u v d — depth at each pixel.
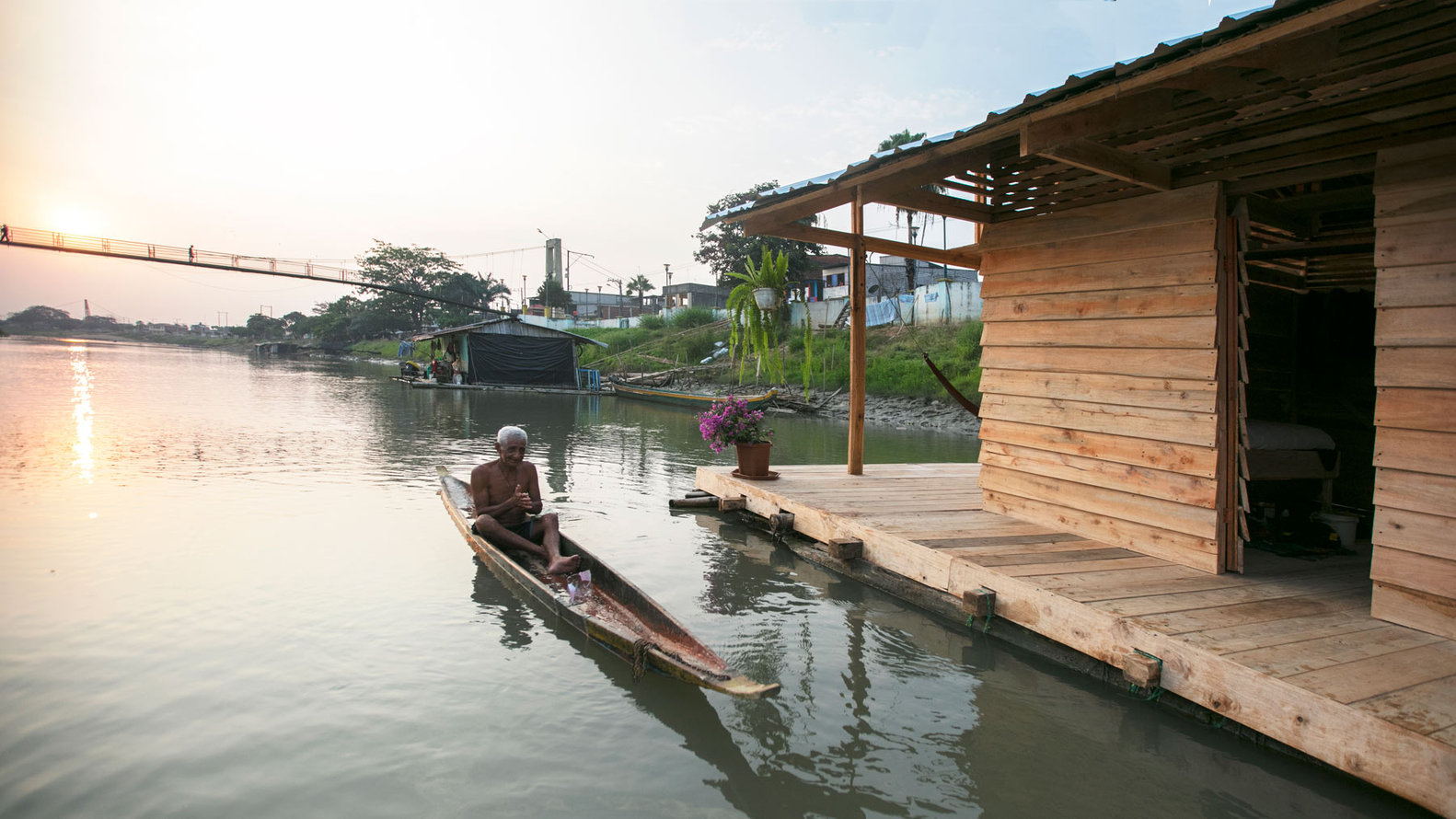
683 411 23.50
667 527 7.67
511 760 3.32
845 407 22.78
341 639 4.60
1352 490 6.29
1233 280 4.69
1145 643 3.75
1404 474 3.79
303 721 3.62
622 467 11.76
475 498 6.12
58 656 4.27
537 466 11.74
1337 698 3.01
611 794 3.09
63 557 6.15
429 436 15.02
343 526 7.33
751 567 6.34
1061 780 3.25
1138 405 5.12
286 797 3.02
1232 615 3.96
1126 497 5.22
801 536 6.93
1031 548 5.23
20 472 9.86
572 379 32.84
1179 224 4.84
